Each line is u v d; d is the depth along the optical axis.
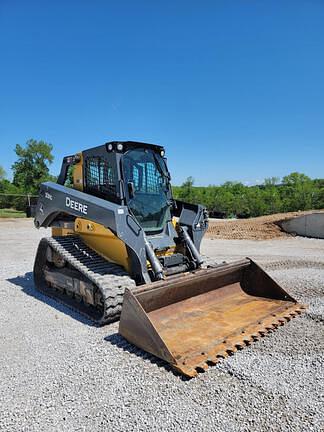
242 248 11.65
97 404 2.74
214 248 11.64
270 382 3.05
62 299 5.44
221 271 4.74
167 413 2.62
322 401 2.77
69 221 5.71
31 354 3.65
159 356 3.37
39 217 6.03
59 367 3.35
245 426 2.47
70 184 6.27
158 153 5.63
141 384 3.02
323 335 4.05
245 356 3.52
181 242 5.32
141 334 3.57
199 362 3.22
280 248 11.62
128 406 2.71
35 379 3.13
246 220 18.06
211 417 2.57
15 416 2.61
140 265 4.45
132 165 5.09
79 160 5.68
